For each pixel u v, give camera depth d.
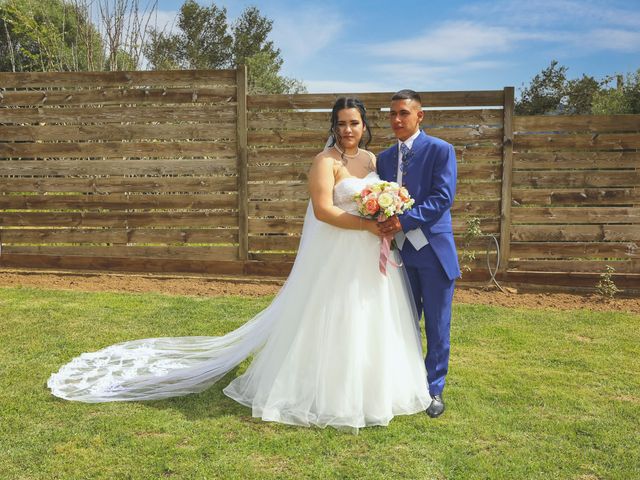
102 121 6.95
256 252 7.06
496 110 6.52
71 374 3.90
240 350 3.93
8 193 7.29
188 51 29.19
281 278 7.02
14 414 3.31
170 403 3.53
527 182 6.60
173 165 6.93
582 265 6.61
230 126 6.79
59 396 3.54
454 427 3.26
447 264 3.46
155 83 6.86
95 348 4.49
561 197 6.58
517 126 6.54
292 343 3.42
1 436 3.05
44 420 3.25
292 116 6.73
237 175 6.88
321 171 3.43
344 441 3.07
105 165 7.04
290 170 6.82
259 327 3.91
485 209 6.67
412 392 3.47
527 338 4.93
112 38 8.84
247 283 6.88
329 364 3.28
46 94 7.00
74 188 7.12
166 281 6.91
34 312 5.45
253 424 3.26
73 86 6.98
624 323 5.43
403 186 3.49
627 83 14.03
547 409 3.52
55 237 7.25
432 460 2.89
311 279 3.48
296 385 3.36
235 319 5.36
